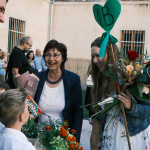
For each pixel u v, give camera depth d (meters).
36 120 2.73
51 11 13.38
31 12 12.12
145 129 2.29
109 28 2.24
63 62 2.75
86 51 13.25
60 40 13.54
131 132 2.28
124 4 12.74
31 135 2.30
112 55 2.24
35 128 2.35
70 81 2.71
